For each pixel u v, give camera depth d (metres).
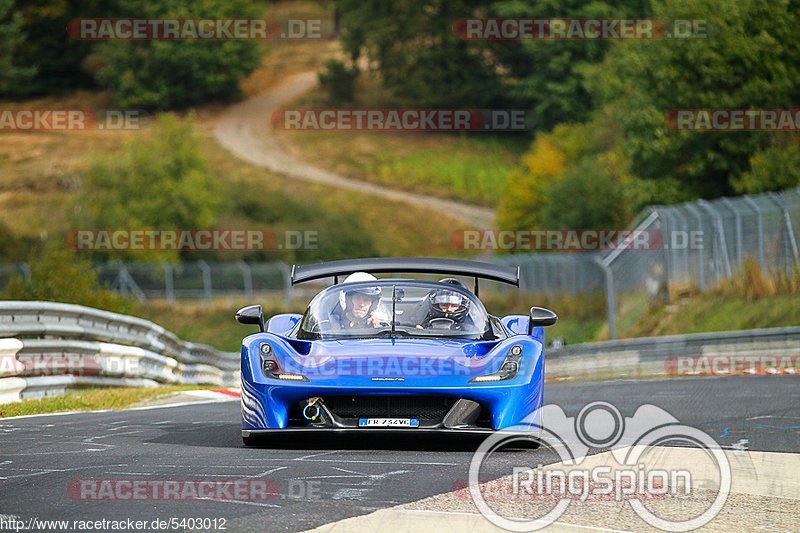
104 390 48.12
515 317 33.66
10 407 39.28
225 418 36.47
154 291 196.50
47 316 45.41
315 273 33.22
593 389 55.19
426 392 26.28
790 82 142.62
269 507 18.52
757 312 102.38
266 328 32.91
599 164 198.62
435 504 18.97
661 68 147.00
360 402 26.62
